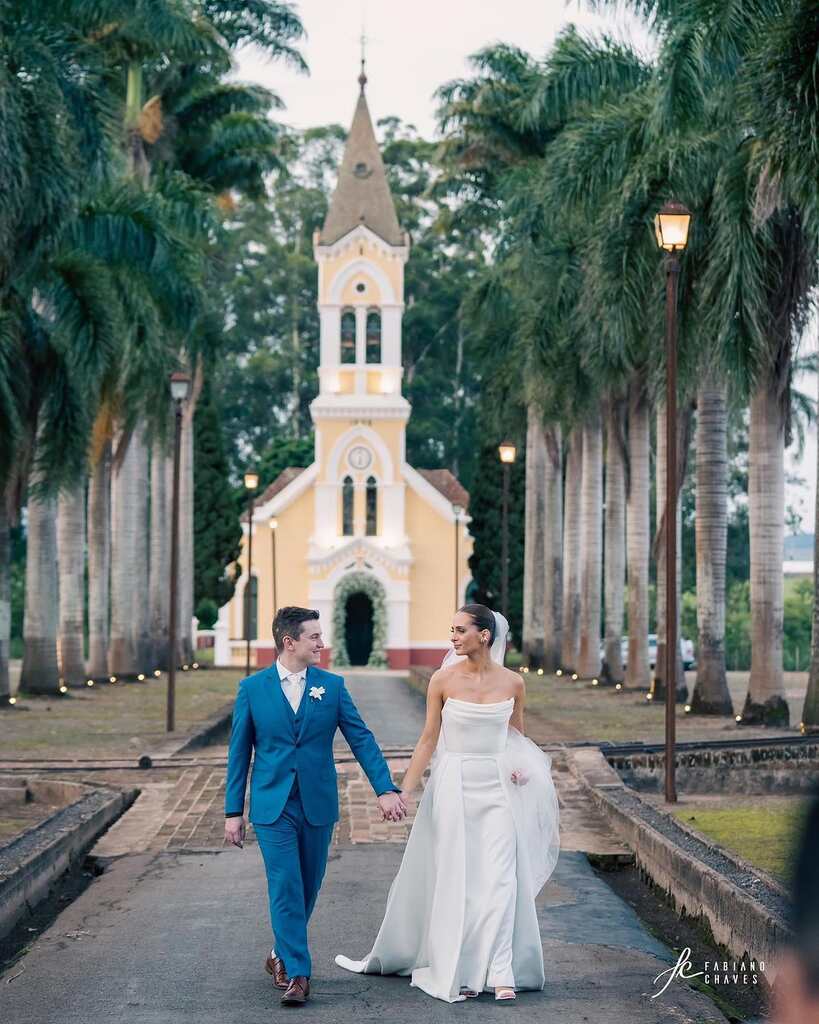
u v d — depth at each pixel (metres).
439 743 7.79
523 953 7.51
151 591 52.19
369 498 67.69
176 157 48.25
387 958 7.82
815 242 20.28
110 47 38.69
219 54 43.09
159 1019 6.93
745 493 78.00
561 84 32.25
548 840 7.73
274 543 61.50
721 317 22.61
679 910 10.07
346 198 68.94
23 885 9.89
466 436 90.31
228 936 8.88
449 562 67.62
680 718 26.53
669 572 15.53
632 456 36.12
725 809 14.16
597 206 27.97
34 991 7.54
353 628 68.94
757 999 7.70
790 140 18.11
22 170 24.05
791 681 41.56
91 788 15.95
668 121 23.14
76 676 36.81
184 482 56.25
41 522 33.06
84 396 30.08
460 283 89.88
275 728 7.45
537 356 36.69
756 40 20.73
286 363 92.75
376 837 13.01
